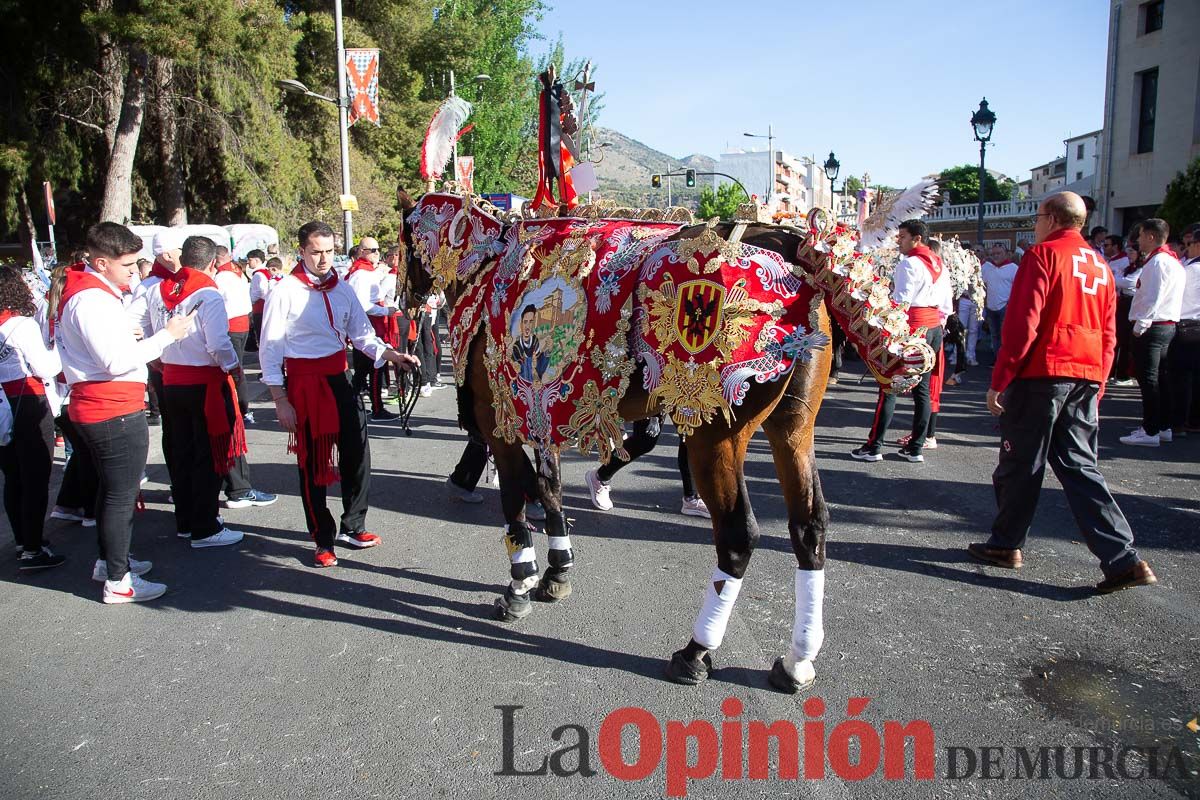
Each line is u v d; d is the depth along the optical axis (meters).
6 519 5.67
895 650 3.70
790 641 3.83
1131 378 10.30
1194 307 7.24
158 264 5.21
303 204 25.72
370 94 17.22
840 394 10.31
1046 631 3.84
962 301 12.50
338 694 3.45
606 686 3.47
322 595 4.46
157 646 3.91
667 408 3.06
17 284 4.72
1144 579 4.09
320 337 4.74
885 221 2.97
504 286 3.78
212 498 5.15
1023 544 4.54
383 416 8.97
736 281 2.93
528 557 4.10
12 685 3.58
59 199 25.41
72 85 21.92
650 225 3.50
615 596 4.35
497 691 3.45
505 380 3.69
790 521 3.29
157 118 22.39
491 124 34.25
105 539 4.35
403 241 4.95
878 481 6.32
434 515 5.79
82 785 2.89
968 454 7.20
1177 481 6.13
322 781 2.89
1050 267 4.06
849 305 2.92
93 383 4.20
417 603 4.34
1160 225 7.16
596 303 3.26
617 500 5.99
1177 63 18.97
